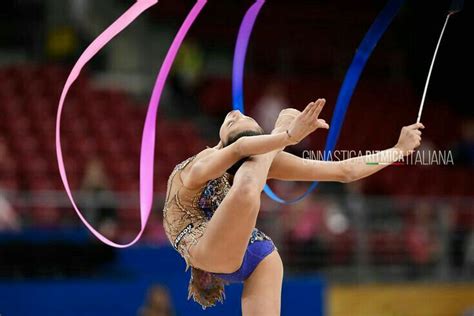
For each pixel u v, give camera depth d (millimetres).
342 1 29125
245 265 6438
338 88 26219
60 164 6156
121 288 13211
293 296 14273
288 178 6961
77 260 13570
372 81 27422
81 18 24469
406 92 26875
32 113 20125
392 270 17938
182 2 26938
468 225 19594
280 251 16359
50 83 21484
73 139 19469
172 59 6027
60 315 12852
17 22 24781
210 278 6766
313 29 28516
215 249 6062
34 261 13266
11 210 15023
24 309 12727
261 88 25141
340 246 17422
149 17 26219
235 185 5945
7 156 18094
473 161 23812
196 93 24766
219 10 27641
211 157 6137
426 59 25703
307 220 16969
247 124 6453
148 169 6105
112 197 15883
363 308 17016
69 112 20594
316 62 28094
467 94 25891
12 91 20797
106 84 23562
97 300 13062
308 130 5684
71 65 23344
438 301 17844
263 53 27688
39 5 24906
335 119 6961
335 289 16828
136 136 20531
